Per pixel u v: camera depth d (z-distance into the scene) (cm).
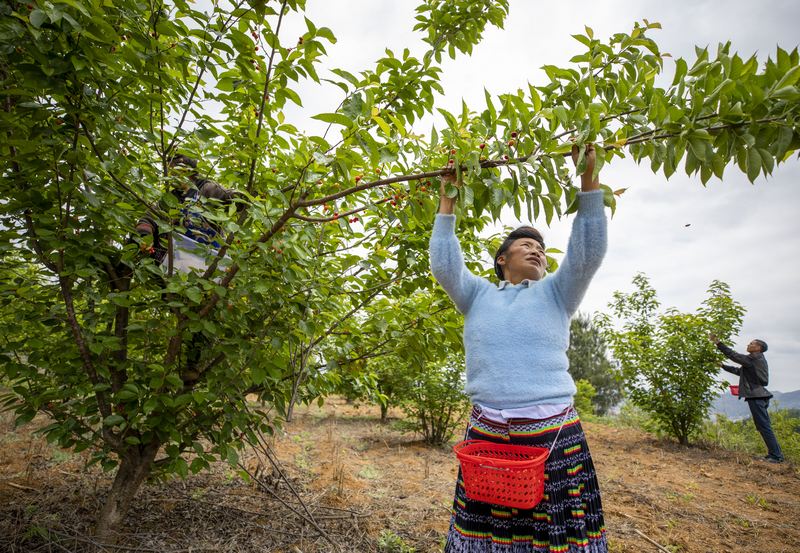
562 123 150
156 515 288
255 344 245
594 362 2778
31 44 179
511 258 187
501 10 304
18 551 230
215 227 265
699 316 712
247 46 207
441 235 177
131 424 222
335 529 292
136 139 237
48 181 217
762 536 334
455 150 175
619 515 359
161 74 202
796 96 123
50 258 224
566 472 150
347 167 185
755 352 636
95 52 178
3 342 228
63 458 375
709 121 141
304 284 248
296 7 203
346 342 307
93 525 266
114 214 217
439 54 311
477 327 170
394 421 760
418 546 281
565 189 157
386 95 242
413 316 299
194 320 230
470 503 160
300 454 468
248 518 296
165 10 207
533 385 155
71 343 240
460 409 609
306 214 250
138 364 240
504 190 164
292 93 208
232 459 243
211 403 251
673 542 314
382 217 268
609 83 208
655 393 700
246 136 249
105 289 238
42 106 192
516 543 152
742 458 602
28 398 225
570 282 160
